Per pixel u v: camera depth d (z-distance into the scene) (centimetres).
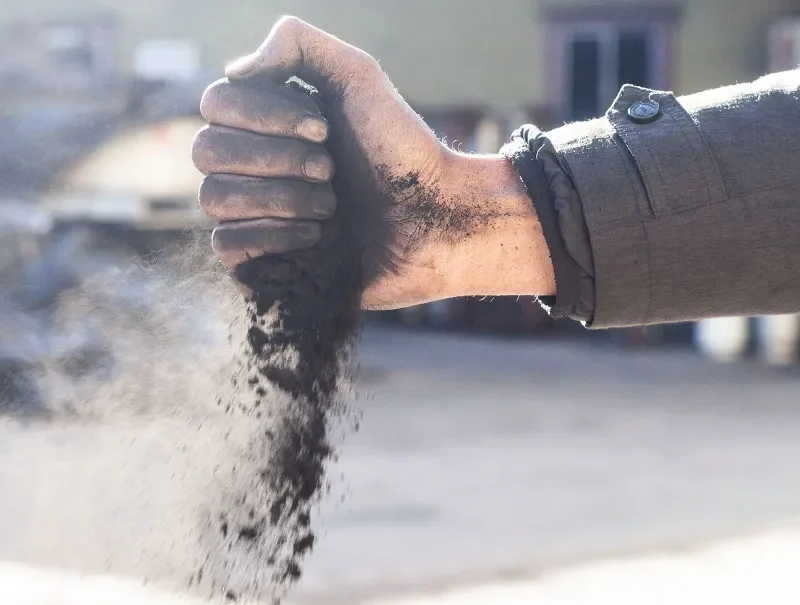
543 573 455
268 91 124
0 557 309
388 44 1491
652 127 127
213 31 1414
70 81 682
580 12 1448
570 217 124
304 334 130
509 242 131
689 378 1141
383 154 130
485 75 1481
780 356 1284
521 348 1359
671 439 812
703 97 131
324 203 124
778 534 526
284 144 122
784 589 433
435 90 1493
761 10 1414
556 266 126
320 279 129
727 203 123
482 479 658
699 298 125
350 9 1481
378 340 1383
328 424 133
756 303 125
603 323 127
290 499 133
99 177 580
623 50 1447
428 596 418
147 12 1396
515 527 538
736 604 414
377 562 466
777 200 123
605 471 691
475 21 1477
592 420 893
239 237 126
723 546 503
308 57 128
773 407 970
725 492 632
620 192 124
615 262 123
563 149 128
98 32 1336
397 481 645
